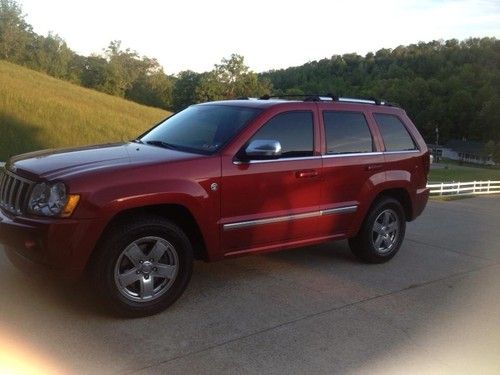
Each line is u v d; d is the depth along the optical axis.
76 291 4.83
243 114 5.31
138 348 3.89
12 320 4.19
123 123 32.62
